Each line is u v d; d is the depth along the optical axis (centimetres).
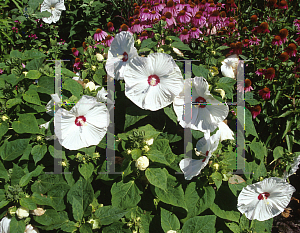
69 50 483
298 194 381
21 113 242
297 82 347
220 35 382
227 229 261
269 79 334
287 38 370
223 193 259
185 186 249
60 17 513
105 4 507
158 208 251
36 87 245
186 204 238
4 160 229
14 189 212
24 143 223
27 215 215
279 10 373
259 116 357
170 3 361
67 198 230
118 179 244
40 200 222
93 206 236
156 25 271
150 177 221
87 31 497
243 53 365
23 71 256
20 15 440
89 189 233
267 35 351
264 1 419
